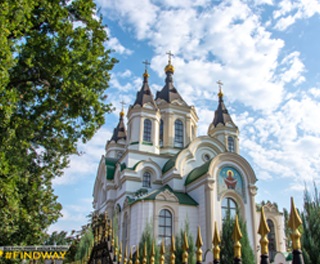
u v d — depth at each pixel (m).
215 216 32.16
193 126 47.50
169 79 49.28
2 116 10.13
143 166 39.19
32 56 12.39
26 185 13.19
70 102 13.66
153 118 43.09
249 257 19.83
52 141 14.24
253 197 34.38
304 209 12.07
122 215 36.09
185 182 37.16
